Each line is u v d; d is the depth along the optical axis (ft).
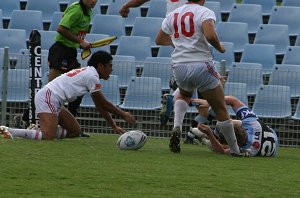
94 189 73.51
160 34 102.17
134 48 176.14
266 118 144.87
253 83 151.02
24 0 209.97
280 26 184.24
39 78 123.44
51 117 109.50
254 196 73.15
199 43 98.89
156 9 198.18
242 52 180.24
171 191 73.87
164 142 127.54
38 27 190.08
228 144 103.91
